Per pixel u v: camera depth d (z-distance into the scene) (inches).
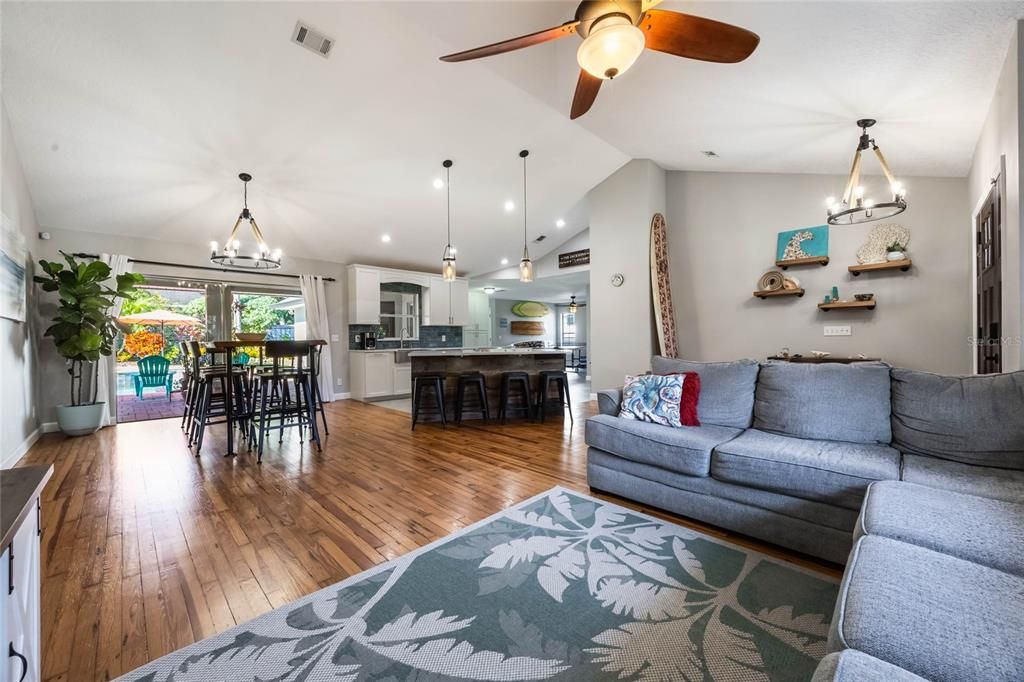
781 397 97.1
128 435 179.8
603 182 226.8
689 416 103.9
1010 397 74.5
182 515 98.6
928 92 107.6
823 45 94.7
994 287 115.1
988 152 115.6
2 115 129.5
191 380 179.3
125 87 130.2
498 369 217.3
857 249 177.6
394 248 281.7
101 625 61.2
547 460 140.7
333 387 280.8
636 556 78.5
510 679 51.0
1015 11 79.1
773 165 183.5
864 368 92.9
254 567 76.4
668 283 213.3
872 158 155.8
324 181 196.2
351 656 54.8
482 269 347.3
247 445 162.4
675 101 134.0
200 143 158.1
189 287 227.1
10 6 105.0
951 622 32.9
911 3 79.0
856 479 70.7
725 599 65.7
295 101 145.9
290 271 262.8
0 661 29.9
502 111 167.2
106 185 170.9
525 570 74.2
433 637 58.1
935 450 78.2
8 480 37.4
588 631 59.0
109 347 184.1
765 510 81.0
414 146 181.6
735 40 79.0
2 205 130.4
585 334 583.8
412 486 116.6
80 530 91.0
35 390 174.7
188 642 57.9
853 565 43.3
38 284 177.9
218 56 125.0
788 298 193.0
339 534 88.8
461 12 113.4
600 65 77.0
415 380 195.3
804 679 50.3
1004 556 42.6
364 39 126.6
